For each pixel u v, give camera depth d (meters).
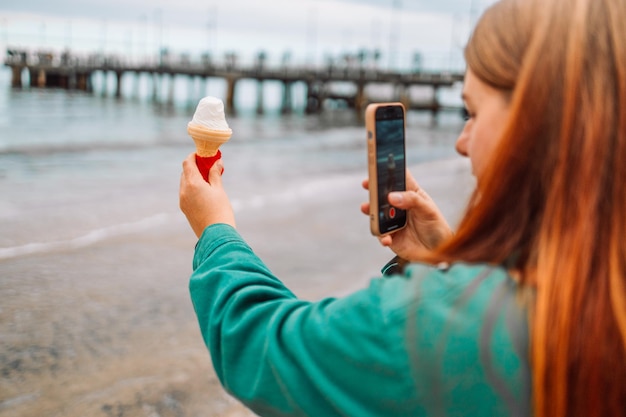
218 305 0.87
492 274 0.74
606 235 0.68
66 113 36.97
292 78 48.78
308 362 0.75
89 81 64.12
